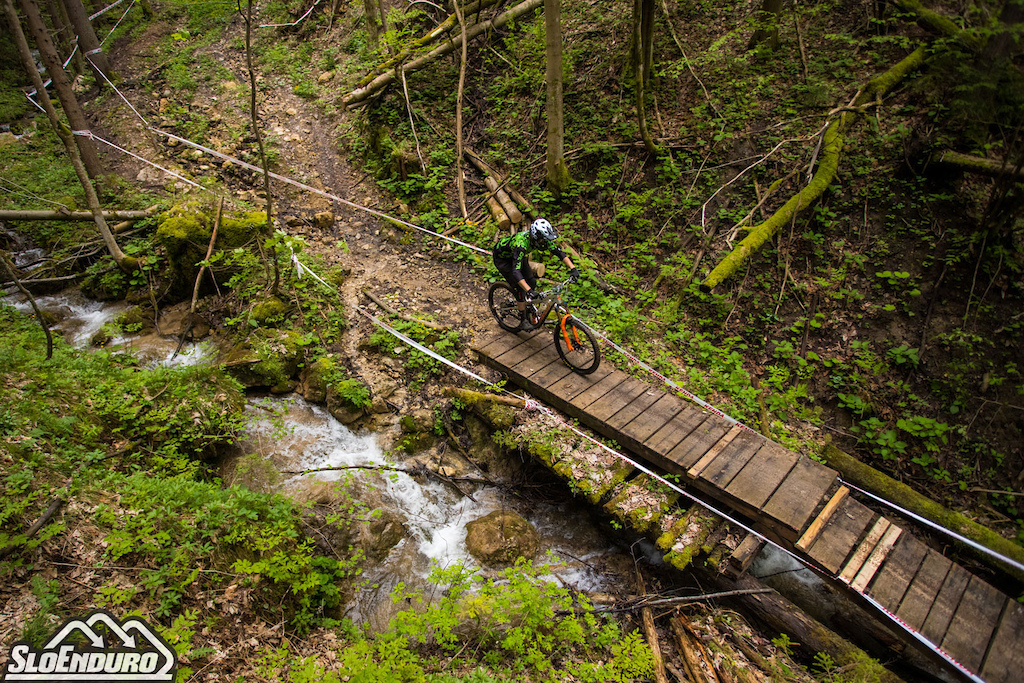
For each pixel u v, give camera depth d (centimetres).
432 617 435
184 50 1261
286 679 382
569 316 612
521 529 566
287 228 874
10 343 637
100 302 793
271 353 683
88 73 1200
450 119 1015
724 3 973
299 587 446
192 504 471
